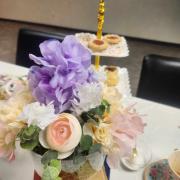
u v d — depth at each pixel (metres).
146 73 0.80
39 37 0.89
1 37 2.02
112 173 0.48
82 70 0.32
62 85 0.31
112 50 0.64
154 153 0.52
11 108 0.34
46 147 0.31
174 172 0.42
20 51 0.93
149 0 1.87
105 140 0.32
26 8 2.16
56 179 0.30
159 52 1.94
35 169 0.42
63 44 0.33
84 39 0.64
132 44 2.00
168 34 1.98
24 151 0.50
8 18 2.24
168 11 1.88
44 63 0.31
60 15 2.12
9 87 0.45
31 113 0.29
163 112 0.62
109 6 1.95
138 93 0.81
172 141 0.55
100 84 0.34
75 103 0.32
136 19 1.97
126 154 0.35
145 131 0.57
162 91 0.79
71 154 0.33
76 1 2.01
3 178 0.47
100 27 0.62
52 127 0.31
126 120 0.34
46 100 0.32
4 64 0.80
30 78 0.34
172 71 0.78
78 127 0.31
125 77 0.68
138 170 0.49
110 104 0.36
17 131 0.32
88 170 0.37
